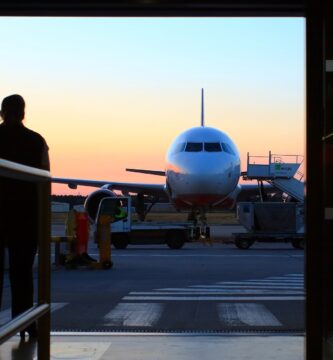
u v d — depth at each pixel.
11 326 4.18
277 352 7.07
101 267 20.97
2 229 7.37
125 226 33.44
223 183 34.47
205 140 35.78
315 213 5.50
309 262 5.51
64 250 22.52
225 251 31.31
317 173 5.51
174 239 33.69
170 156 36.69
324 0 5.51
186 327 9.85
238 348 7.27
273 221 34.28
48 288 5.21
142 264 22.95
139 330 9.57
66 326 9.98
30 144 7.70
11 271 7.51
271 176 42.34
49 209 5.20
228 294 14.12
